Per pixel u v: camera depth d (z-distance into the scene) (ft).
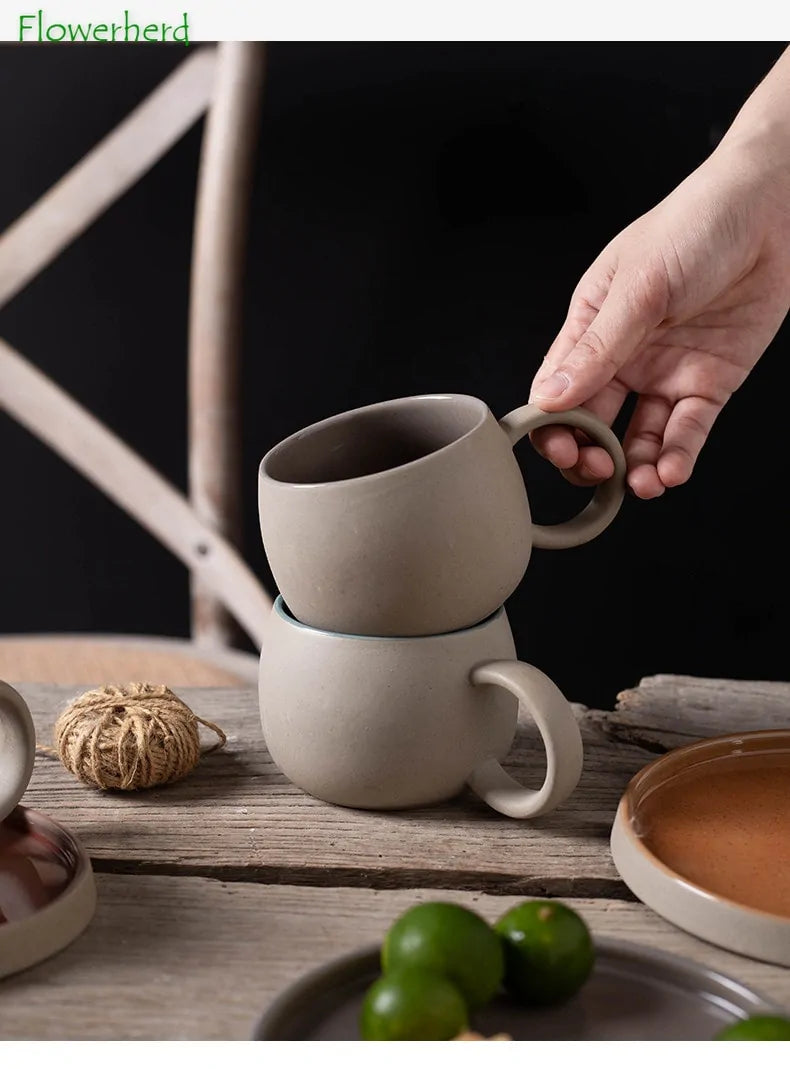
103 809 2.31
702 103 4.18
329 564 2.16
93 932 2.06
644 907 2.11
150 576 4.92
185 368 4.67
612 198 4.29
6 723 2.12
